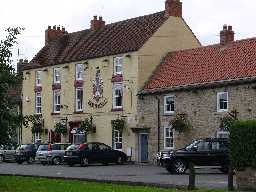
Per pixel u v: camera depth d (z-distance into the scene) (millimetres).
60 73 58500
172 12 52250
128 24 55312
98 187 23938
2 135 24828
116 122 50438
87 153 45531
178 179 29344
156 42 50938
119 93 51656
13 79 25062
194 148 34812
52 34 63469
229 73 43031
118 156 47469
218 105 42688
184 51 50219
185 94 45250
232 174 22812
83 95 55500
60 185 25016
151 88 48438
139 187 24031
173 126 44969
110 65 52688
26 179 28766
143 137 49250
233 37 48000
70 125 56438
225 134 41562
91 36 58125
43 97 60344
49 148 49125
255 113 39938
